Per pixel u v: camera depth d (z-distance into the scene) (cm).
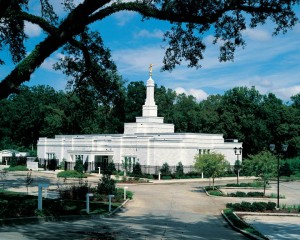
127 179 5662
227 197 4156
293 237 2177
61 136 8319
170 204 3578
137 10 1750
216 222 2655
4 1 1578
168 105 11375
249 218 2931
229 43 2148
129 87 10556
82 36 2459
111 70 2622
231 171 6812
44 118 9631
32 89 10638
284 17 1961
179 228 2252
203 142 6775
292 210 3234
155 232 1997
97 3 1609
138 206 3366
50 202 2773
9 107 10256
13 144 11094
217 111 9350
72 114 3119
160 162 6394
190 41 2152
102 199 3494
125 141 6819
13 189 4184
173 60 2202
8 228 1827
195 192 4597
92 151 7050
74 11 1638
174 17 1777
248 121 8706
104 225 2123
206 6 1819
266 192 4697
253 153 8994
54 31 1717
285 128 8975
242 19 2061
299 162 7700
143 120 7394
